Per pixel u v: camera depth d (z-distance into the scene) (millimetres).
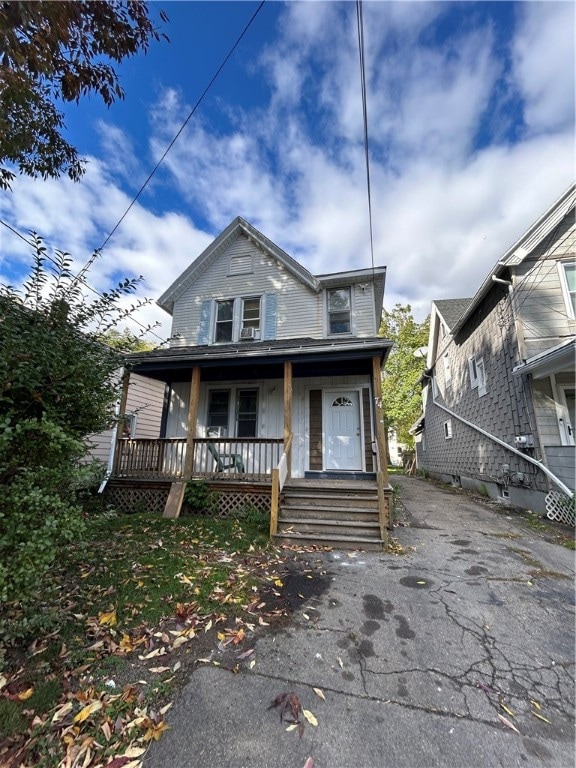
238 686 2082
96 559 4059
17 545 1971
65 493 2477
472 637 2619
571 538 5203
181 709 1893
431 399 15750
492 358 8875
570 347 5520
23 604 2373
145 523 5812
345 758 1610
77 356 2570
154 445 7285
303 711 1892
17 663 2238
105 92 3566
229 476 6730
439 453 14500
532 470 7117
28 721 1778
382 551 4617
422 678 2166
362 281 9055
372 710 1904
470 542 5012
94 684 2072
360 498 5656
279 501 5641
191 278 10250
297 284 9422
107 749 1632
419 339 22266
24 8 2494
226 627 2746
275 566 4062
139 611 2945
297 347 6766
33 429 2137
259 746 1669
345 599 3232
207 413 8773
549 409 6992
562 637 2627
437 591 3395
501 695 2021
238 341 9453
